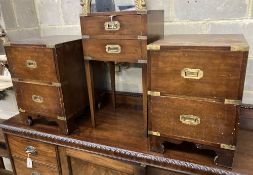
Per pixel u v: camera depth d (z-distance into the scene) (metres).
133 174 0.96
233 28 1.09
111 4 1.26
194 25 1.15
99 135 1.07
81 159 1.07
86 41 1.02
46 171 1.19
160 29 1.08
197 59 0.76
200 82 0.78
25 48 1.04
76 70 1.12
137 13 0.89
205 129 0.82
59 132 1.11
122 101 1.40
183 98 0.82
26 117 1.18
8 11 1.37
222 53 0.73
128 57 0.96
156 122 0.89
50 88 1.06
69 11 1.41
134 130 1.10
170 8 1.17
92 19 0.97
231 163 0.81
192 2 1.12
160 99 0.86
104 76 1.41
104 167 1.03
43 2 1.47
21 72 1.10
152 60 0.83
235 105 0.76
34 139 1.14
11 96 1.64
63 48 1.03
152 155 0.90
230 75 0.74
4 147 1.52
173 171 0.88
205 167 0.82
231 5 1.06
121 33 0.94
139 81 1.36
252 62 1.09
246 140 0.98
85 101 1.22
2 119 1.74
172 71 0.81
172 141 0.89
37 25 1.54
